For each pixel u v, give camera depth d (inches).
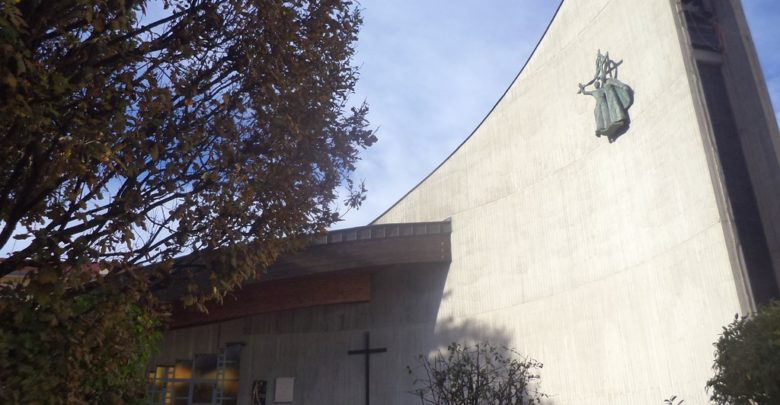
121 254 220.1
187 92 250.2
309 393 745.6
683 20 425.7
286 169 270.2
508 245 640.4
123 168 214.1
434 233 723.4
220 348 786.2
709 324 382.9
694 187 405.7
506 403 413.1
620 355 475.8
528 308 596.7
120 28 219.9
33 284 188.7
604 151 518.9
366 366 722.8
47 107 200.8
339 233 722.8
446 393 410.6
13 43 181.5
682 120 420.2
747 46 403.9
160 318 259.3
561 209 571.8
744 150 394.9
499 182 670.5
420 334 707.4
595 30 544.4
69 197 210.1
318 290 746.8
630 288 471.8
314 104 285.4
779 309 221.9
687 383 400.5
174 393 757.9
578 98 562.3
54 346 189.0
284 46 274.1
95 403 215.5
